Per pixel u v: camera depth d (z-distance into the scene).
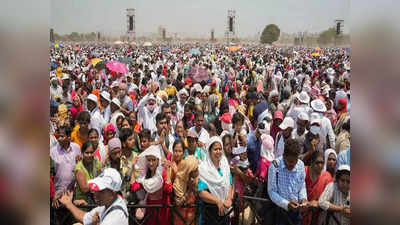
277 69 14.35
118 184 3.00
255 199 4.11
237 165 4.59
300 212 3.90
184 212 3.87
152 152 3.81
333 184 3.81
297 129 5.28
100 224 2.95
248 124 5.82
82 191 3.97
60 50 22.41
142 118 6.68
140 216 3.95
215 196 3.77
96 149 4.47
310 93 10.17
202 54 25.08
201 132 5.03
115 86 7.20
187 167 3.79
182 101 7.42
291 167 3.82
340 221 3.83
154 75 11.87
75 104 6.86
